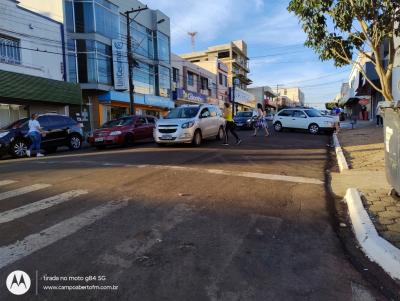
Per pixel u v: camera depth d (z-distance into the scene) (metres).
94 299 2.94
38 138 13.05
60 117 15.77
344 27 7.48
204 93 47.41
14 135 13.14
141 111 31.89
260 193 6.30
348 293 3.09
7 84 17.25
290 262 3.64
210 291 3.06
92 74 25.14
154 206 5.41
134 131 15.91
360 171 8.15
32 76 18.80
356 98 43.78
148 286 3.13
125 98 28.00
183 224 4.65
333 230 4.59
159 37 34.28
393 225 4.34
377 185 6.63
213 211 5.21
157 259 3.64
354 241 4.25
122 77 27.44
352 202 5.31
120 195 6.02
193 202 5.65
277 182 7.21
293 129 22.50
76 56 24.66
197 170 8.37
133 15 30.34
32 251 3.80
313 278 3.33
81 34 24.80
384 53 16.59
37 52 19.94
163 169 8.47
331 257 3.78
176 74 39.25
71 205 5.44
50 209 5.24
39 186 6.75
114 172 8.11
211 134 15.27
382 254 3.60
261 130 24.36
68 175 7.84
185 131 13.30
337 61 8.72
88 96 26.28
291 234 4.39
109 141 14.98
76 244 3.98
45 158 11.70
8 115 18.55
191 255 3.74
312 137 18.61
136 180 7.23
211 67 52.59
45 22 20.53
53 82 20.17
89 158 10.88
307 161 10.05
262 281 3.25
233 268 3.48
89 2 24.86
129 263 3.55
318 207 5.54
